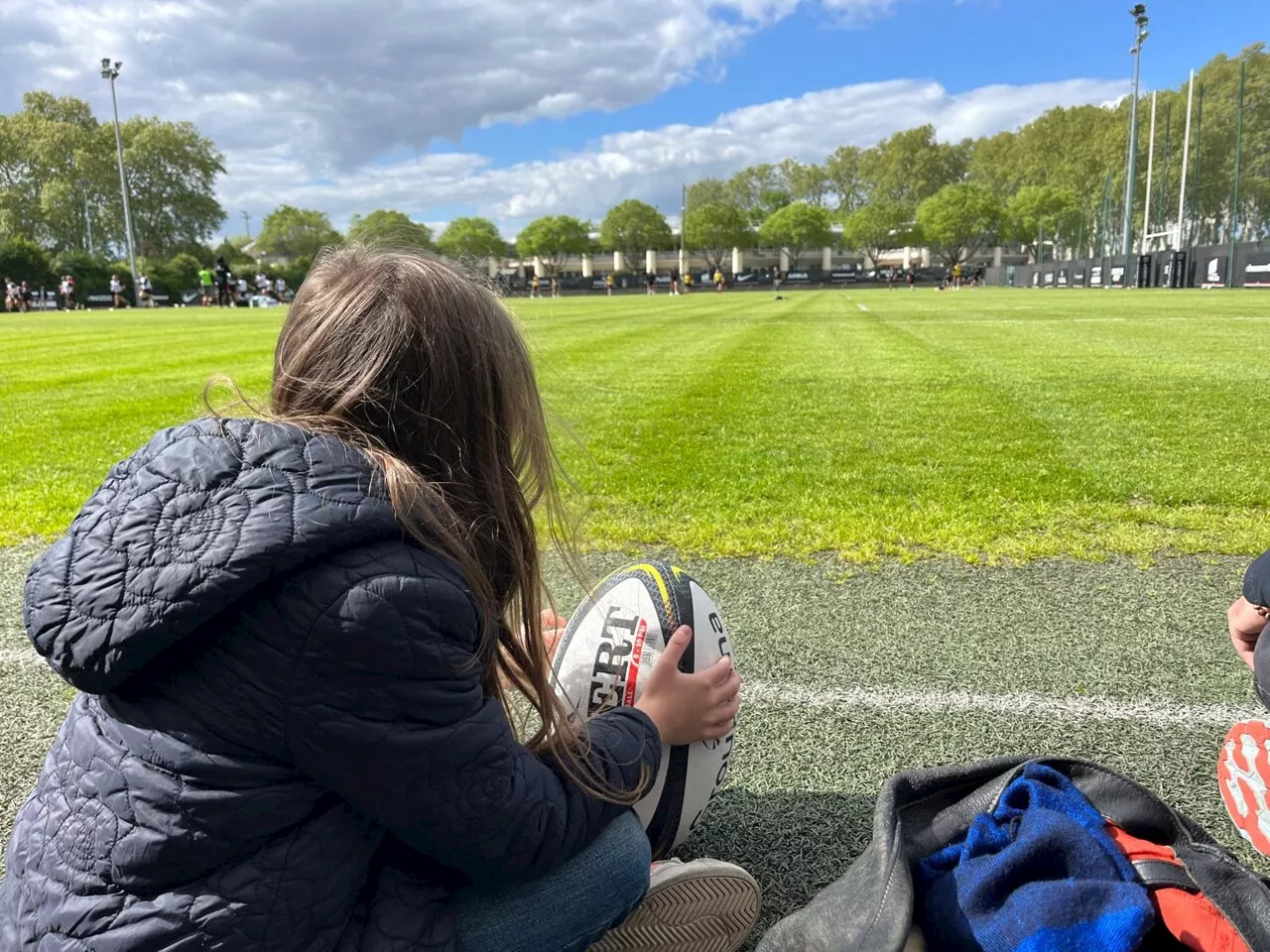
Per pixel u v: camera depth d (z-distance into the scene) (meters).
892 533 4.35
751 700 2.81
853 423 7.23
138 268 68.75
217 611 1.01
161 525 1.04
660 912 1.65
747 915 1.76
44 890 1.11
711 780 1.83
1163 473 5.27
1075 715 2.69
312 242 109.81
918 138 123.19
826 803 2.29
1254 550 4.04
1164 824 1.64
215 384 1.32
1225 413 7.30
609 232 116.94
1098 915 1.32
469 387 1.27
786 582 3.82
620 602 1.89
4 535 4.57
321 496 1.08
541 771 1.28
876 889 1.46
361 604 1.06
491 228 107.25
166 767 1.07
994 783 1.68
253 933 1.07
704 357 13.26
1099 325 17.70
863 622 3.39
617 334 18.94
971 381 9.65
